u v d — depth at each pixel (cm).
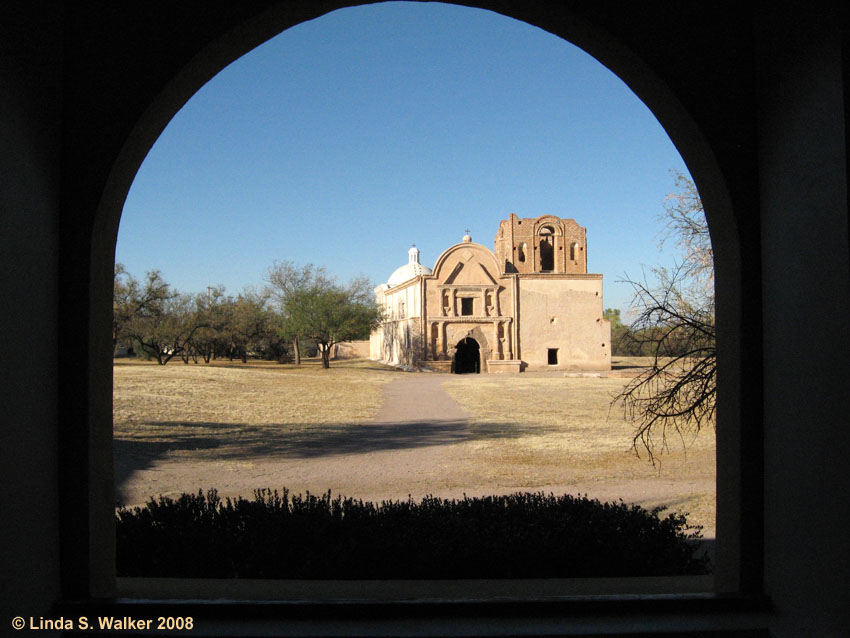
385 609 281
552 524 491
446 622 277
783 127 286
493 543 457
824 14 251
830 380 249
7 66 244
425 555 446
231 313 5209
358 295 4828
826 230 253
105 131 298
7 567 241
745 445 306
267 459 1302
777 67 290
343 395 2852
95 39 299
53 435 286
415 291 4688
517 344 4606
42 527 273
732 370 317
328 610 280
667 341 908
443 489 1012
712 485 1032
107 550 317
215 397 2464
